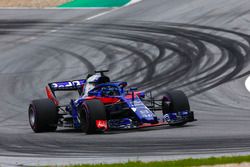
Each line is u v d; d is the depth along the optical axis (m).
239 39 109.50
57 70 108.00
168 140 51.94
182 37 117.00
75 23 144.50
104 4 158.38
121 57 110.12
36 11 162.12
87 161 44.28
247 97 77.94
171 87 88.12
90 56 114.38
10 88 99.62
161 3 147.62
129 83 93.81
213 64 96.50
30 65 114.12
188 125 60.75
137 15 141.75
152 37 120.94
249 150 45.03
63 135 59.78
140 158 44.41
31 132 64.31
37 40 134.62
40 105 63.16
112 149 49.38
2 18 158.38
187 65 98.25
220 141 50.00
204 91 83.25
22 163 44.84
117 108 58.22
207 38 113.50
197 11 134.12
